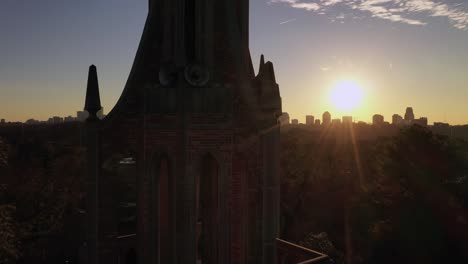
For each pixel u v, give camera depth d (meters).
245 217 11.64
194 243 10.84
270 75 11.67
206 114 11.02
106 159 11.78
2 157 28.09
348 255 40.78
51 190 43.62
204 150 11.04
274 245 11.80
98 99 11.71
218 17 11.70
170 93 10.95
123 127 11.82
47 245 37.56
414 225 35.84
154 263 11.51
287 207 51.38
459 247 34.16
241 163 11.56
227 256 11.50
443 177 37.47
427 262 34.53
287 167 61.75
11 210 29.42
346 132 126.81
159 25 11.73
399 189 39.41
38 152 68.31
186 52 11.75
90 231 11.73
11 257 28.45
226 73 11.60
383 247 36.00
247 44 13.15
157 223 11.55
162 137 11.08
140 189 11.62
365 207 44.28
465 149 38.59
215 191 13.34
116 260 12.26
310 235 37.59
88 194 11.70
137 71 11.77
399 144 39.66
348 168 63.25
